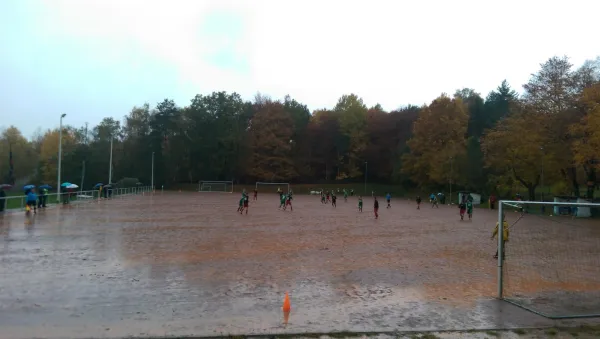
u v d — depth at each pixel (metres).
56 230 20.27
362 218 32.69
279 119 105.88
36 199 31.38
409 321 7.65
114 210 34.62
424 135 80.81
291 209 40.81
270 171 103.44
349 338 6.72
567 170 50.38
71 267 11.77
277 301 8.82
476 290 10.14
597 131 38.41
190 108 105.25
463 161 67.88
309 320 7.57
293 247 16.56
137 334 6.64
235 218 29.67
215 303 8.53
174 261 13.03
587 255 10.95
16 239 17.12
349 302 8.88
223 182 98.19
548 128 47.44
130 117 107.25
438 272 12.27
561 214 11.20
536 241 11.43
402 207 53.16
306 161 109.00
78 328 6.87
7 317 7.36
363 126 108.31
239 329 6.99
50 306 8.07
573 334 7.12
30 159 91.38
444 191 79.19
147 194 77.12
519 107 52.88
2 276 10.53
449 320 7.76
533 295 9.62
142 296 8.94
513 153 52.91
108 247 15.48
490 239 20.23
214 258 13.73
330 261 13.69
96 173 94.81
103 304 8.28
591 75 45.53
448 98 79.56
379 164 103.94
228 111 104.56
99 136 103.38
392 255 15.17
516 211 11.90
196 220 27.25
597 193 64.69
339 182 107.00
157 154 99.62
